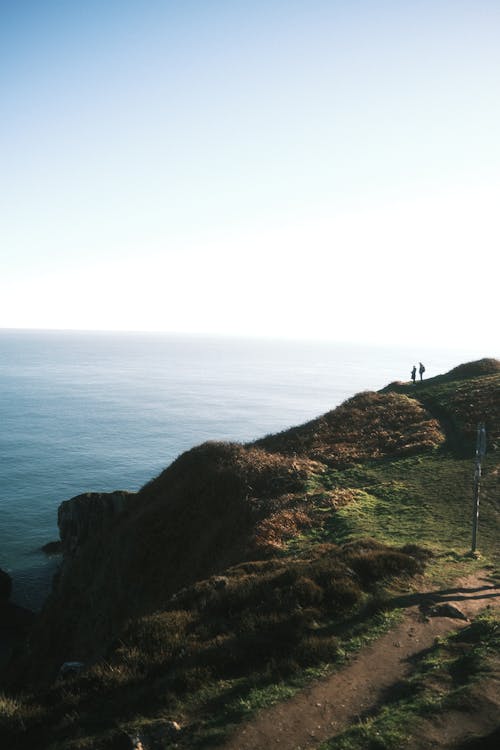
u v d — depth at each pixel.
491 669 9.47
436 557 16.78
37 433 127.75
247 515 25.86
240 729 8.69
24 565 58.75
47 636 31.53
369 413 43.56
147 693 10.04
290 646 11.13
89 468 98.75
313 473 31.20
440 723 8.17
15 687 27.39
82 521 50.06
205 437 129.75
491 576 15.24
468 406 39.81
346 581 13.80
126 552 29.97
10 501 78.81
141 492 39.41
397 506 24.06
